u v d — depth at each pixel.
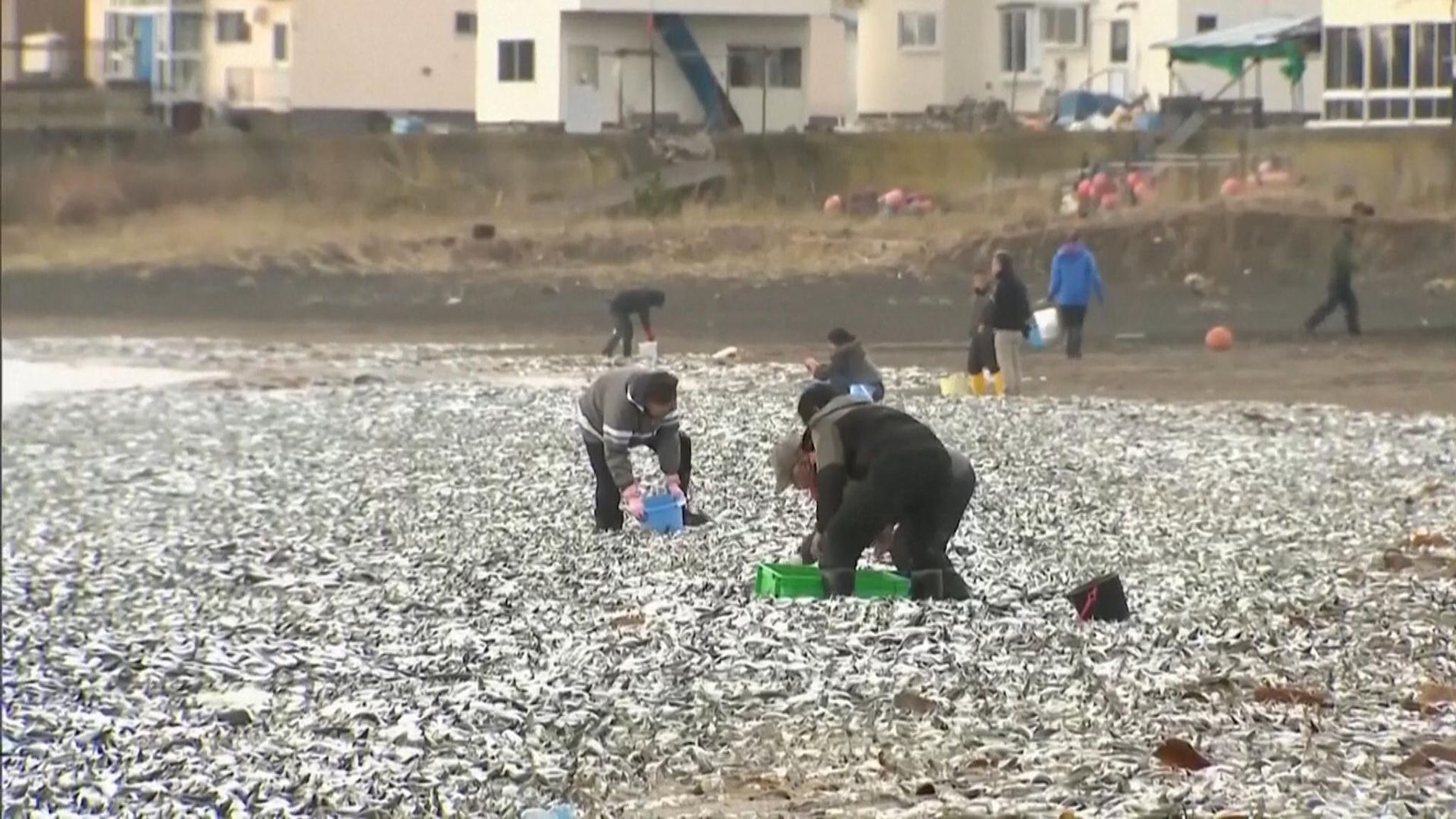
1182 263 77.00
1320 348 65.56
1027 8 148.12
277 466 71.06
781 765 30.64
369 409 82.06
